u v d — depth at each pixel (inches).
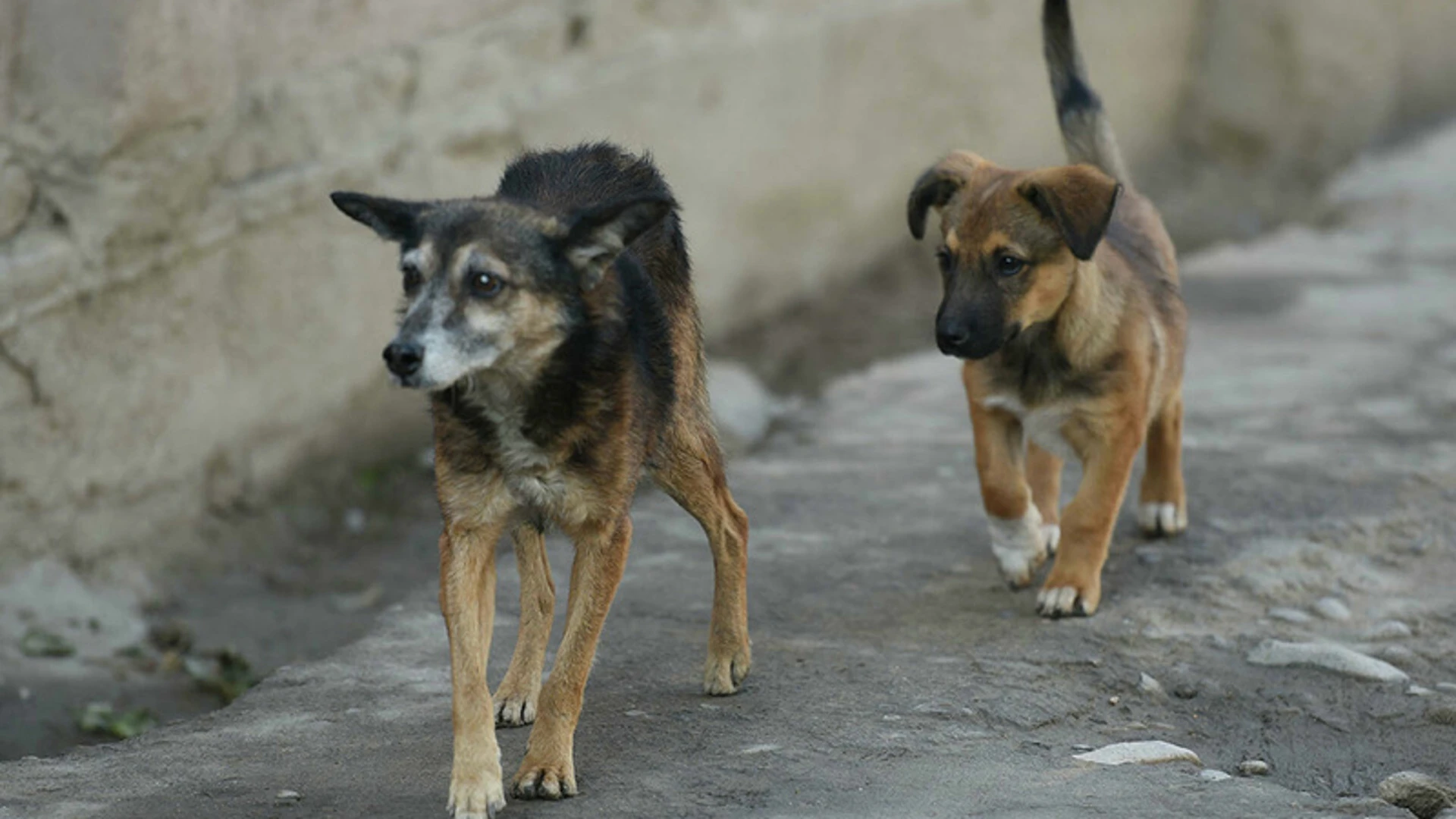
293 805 266.4
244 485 510.3
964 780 275.4
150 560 474.9
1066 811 257.8
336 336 536.4
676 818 258.2
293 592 482.6
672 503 464.8
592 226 266.1
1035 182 345.7
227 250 494.0
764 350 655.8
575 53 609.6
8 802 269.1
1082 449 367.9
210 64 480.1
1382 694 328.8
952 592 384.8
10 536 440.5
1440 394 548.4
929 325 687.1
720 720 306.0
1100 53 823.1
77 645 428.8
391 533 525.0
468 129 564.1
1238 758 304.7
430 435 580.7
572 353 269.0
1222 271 738.8
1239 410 537.0
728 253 665.0
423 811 262.8
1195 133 888.9
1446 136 903.7
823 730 300.7
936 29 749.9
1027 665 336.8
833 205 715.4
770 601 381.1
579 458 270.8
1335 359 596.4
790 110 685.9
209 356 492.7
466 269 260.2
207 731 307.7
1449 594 383.9
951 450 518.0
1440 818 264.4
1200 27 887.1
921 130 755.4
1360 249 765.9
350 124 534.6
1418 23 903.1
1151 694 329.1
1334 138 872.9
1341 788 293.7
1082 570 366.0
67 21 445.7
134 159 463.2
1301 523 424.8
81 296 452.4
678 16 644.7
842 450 522.6
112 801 269.6
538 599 312.2
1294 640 354.3
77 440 454.9
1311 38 866.1
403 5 547.5
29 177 447.5
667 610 376.2
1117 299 359.3
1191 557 400.5
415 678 336.5
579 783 273.7
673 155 635.5
